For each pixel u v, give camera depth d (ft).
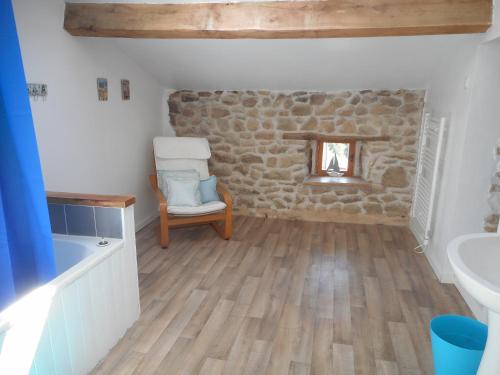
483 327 6.23
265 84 13.19
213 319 7.88
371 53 10.68
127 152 12.22
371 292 9.09
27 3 7.82
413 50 10.33
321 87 13.14
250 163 14.44
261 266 10.41
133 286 7.61
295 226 13.79
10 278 5.37
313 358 6.75
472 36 8.69
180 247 11.59
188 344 7.07
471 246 5.46
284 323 7.77
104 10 8.85
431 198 10.48
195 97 14.26
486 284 4.07
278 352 6.89
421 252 11.55
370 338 7.34
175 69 12.66
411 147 13.28
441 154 10.60
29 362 4.99
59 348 5.53
